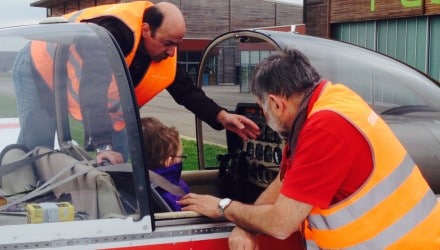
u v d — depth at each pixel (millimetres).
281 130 2229
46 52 2455
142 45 2994
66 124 2354
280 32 3391
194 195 2451
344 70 3135
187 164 6164
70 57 2424
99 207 2250
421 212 2199
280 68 2150
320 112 2098
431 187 2729
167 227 2295
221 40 3641
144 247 2256
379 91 3094
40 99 2393
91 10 3049
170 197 2631
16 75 2471
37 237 2156
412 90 3143
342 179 2084
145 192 2256
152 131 2746
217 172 3818
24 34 2570
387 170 2125
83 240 2189
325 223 2170
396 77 3184
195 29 35875
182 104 3453
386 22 12414
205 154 4129
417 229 2182
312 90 2156
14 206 2227
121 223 2221
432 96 3137
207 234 2344
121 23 2902
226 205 2316
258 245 2381
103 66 2375
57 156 2320
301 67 2152
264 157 3416
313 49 3188
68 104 2371
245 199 3562
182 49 33375
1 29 2709
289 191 2105
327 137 2061
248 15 37281
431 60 11531
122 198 2252
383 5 12266
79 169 2293
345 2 13203
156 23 2943
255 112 3477
